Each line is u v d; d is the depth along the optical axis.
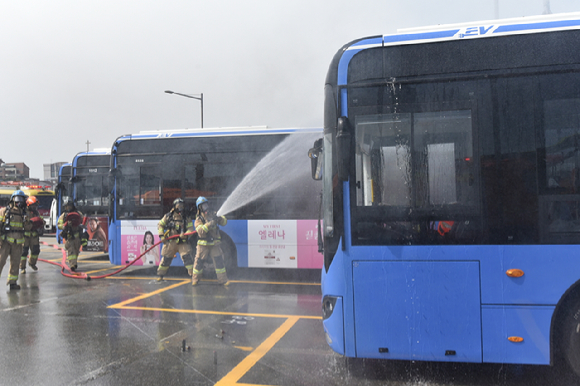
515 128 3.66
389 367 4.21
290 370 4.15
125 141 9.62
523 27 3.75
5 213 8.08
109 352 4.69
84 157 12.55
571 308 3.54
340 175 3.72
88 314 6.29
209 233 8.31
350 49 3.98
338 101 3.94
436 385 3.81
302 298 7.27
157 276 9.70
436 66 3.83
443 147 3.77
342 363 4.32
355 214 3.83
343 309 3.82
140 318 6.05
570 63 3.64
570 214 3.54
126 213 9.56
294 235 8.64
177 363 4.35
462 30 3.83
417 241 3.73
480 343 3.61
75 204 12.41
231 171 9.03
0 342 5.04
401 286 3.74
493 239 3.62
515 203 3.62
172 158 9.36
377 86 3.90
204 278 9.34
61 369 4.21
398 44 3.90
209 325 5.69
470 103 3.74
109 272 10.42
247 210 8.84
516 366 4.21
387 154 3.84
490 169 3.67
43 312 6.43
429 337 3.69
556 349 3.59
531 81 3.68
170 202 9.34
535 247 3.56
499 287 3.59
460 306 3.64
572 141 3.59
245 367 4.23
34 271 10.65
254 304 6.85
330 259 3.89
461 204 3.70
